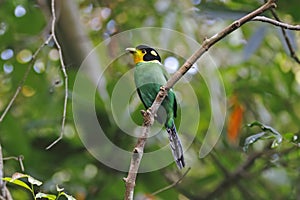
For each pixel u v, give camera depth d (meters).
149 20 11.91
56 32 10.38
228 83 11.87
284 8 10.44
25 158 10.71
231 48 12.27
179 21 11.48
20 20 11.66
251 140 7.88
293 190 11.96
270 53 12.45
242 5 10.69
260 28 10.04
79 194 10.90
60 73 10.36
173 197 11.16
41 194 5.68
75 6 10.42
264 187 12.28
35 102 11.16
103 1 12.25
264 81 12.24
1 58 11.59
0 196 6.56
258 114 12.16
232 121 11.22
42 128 11.29
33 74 11.27
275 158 11.16
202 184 12.18
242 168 11.88
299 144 8.07
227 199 12.16
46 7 11.20
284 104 12.29
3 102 11.65
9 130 10.68
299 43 11.70
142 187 11.00
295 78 12.61
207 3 10.02
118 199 11.12
